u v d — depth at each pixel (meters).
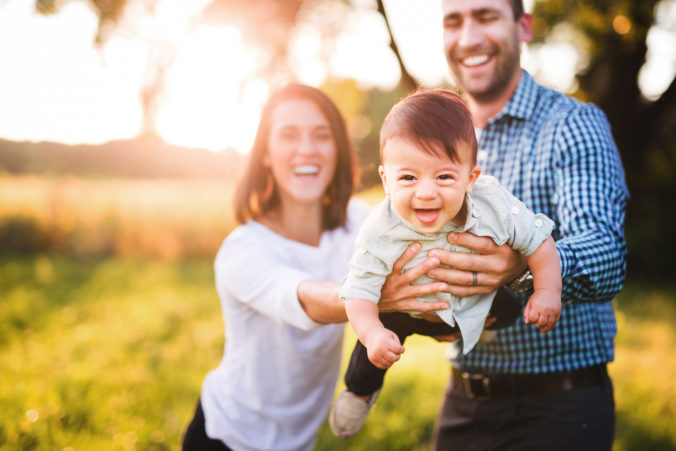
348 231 2.31
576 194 1.76
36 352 4.83
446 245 1.53
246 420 2.03
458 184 1.40
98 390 3.92
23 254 11.13
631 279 9.56
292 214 2.20
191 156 19.55
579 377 1.90
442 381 4.48
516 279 1.60
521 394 1.95
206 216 11.39
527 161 1.96
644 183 9.69
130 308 6.64
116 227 11.29
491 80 2.05
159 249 11.42
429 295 1.57
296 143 2.12
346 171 2.26
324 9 9.30
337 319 1.69
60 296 7.24
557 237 1.90
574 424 1.87
